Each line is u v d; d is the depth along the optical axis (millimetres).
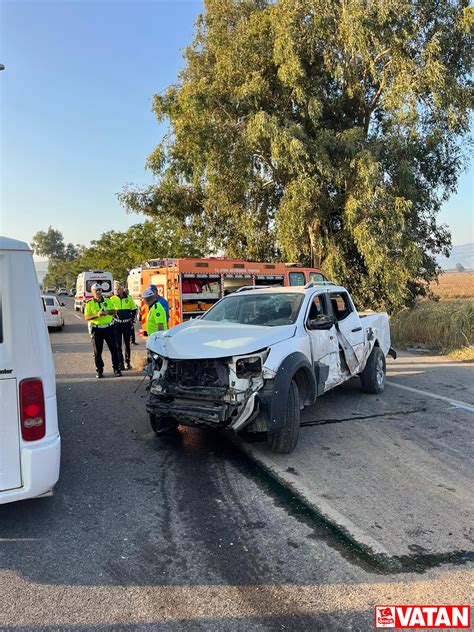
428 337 13633
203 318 6410
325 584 2908
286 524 3625
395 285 15820
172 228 27406
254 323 5824
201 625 2578
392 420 6305
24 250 3316
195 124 16953
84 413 6805
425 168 18125
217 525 3625
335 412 6699
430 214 18469
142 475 4586
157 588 2895
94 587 2908
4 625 2590
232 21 18375
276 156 15758
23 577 3014
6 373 3217
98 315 9188
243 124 17250
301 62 16438
